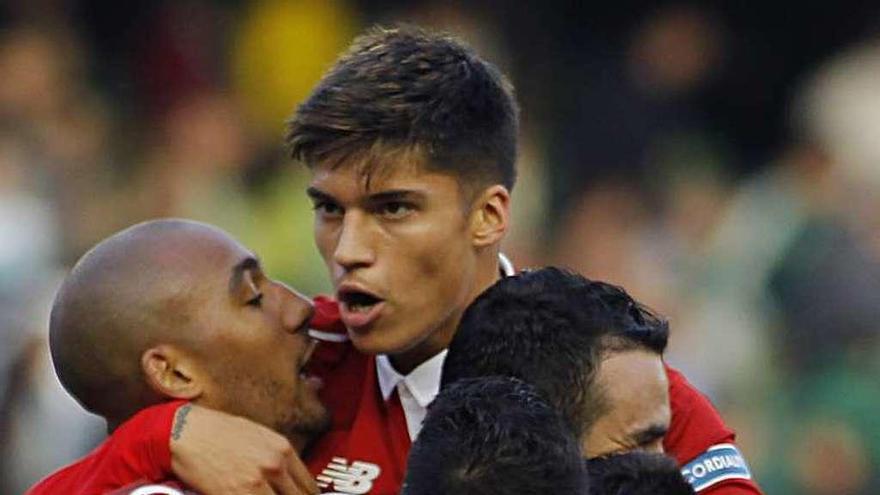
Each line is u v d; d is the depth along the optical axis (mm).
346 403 10953
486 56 26266
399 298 10117
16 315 21656
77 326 10188
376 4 27016
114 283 10172
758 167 27359
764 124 27906
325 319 11094
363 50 10305
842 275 24141
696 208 25844
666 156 26328
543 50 26797
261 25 27062
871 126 26672
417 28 11133
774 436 23359
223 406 10273
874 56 27938
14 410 20547
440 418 8672
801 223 24750
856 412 23297
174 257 10234
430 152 10070
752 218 25438
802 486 23141
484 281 10445
